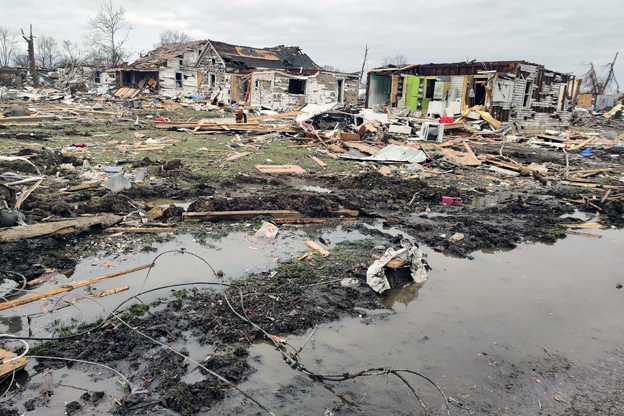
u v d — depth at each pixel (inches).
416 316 202.1
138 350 163.9
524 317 205.0
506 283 241.4
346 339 180.4
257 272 237.1
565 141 872.3
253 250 269.4
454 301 218.1
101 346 164.9
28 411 131.7
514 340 185.0
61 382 145.4
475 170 593.9
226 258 255.3
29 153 502.0
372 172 485.1
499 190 479.5
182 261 248.1
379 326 191.8
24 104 1227.9
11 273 216.1
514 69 1107.3
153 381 147.9
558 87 1322.6
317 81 1467.8
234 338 175.3
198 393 142.4
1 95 1346.0
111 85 1791.3
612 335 192.5
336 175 503.2
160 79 1614.2
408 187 450.9
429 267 255.8
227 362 158.9
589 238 326.3
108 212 323.0
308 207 349.4
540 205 410.0
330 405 141.6
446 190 432.8
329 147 700.7
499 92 1083.3
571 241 318.3
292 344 174.9
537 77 1221.7
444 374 160.4
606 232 342.3
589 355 176.7
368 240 295.9
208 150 639.1
